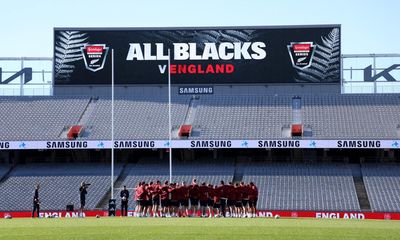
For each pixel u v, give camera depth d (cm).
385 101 11475
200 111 11425
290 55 11656
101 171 10669
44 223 5425
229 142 10350
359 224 5253
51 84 12138
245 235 3819
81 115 11488
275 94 11719
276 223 5250
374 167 10419
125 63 11888
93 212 9194
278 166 10562
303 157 10800
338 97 11588
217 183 10056
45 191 10081
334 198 9581
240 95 11756
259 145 10288
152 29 11856
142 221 5588
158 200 7238
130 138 10712
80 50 11938
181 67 11806
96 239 3562
